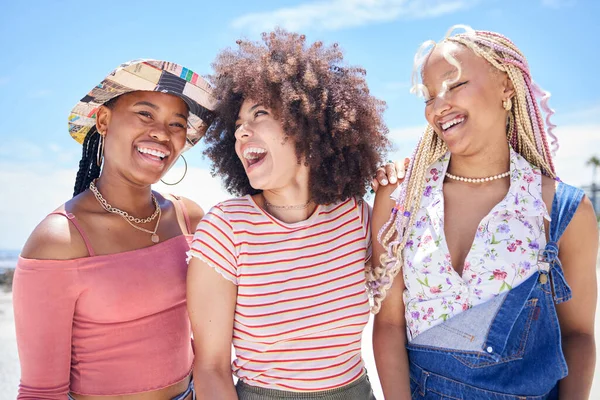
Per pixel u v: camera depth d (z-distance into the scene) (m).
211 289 2.31
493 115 2.34
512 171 2.38
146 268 2.57
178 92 2.67
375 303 2.45
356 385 2.42
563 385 2.37
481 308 2.25
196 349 2.35
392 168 2.66
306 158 2.44
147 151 2.67
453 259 2.38
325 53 2.61
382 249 2.52
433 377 2.32
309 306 2.34
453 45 2.33
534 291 2.26
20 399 2.39
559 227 2.31
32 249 2.39
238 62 2.54
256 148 2.42
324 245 2.43
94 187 2.71
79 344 2.49
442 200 2.42
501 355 2.20
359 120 2.57
